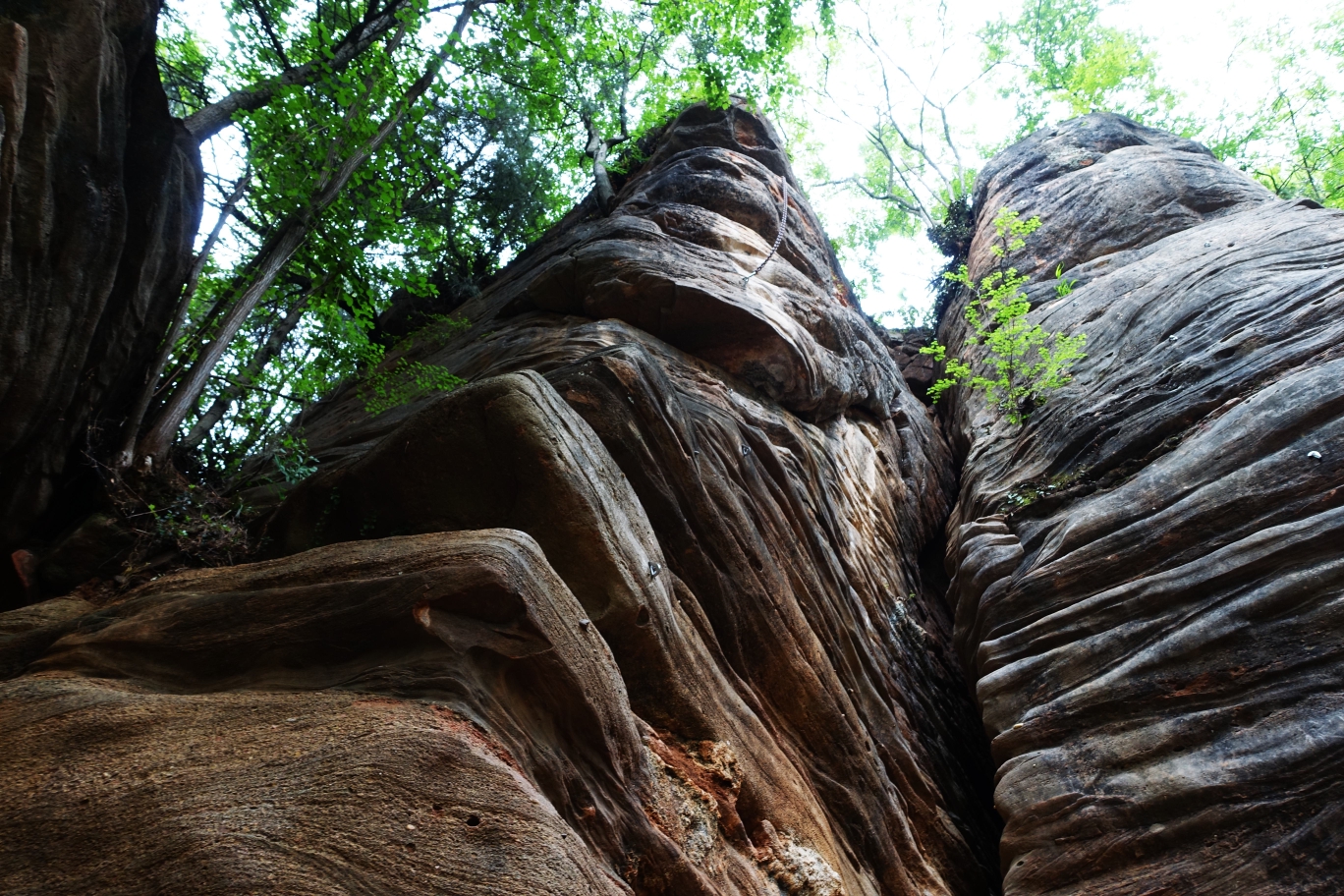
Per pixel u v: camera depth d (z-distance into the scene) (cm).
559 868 346
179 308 706
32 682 402
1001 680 946
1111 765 827
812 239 1559
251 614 452
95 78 580
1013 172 2016
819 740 821
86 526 618
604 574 611
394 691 407
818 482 1125
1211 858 739
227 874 293
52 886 293
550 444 609
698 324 1100
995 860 1017
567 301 1155
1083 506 1044
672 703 645
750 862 614
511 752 413
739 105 1602
